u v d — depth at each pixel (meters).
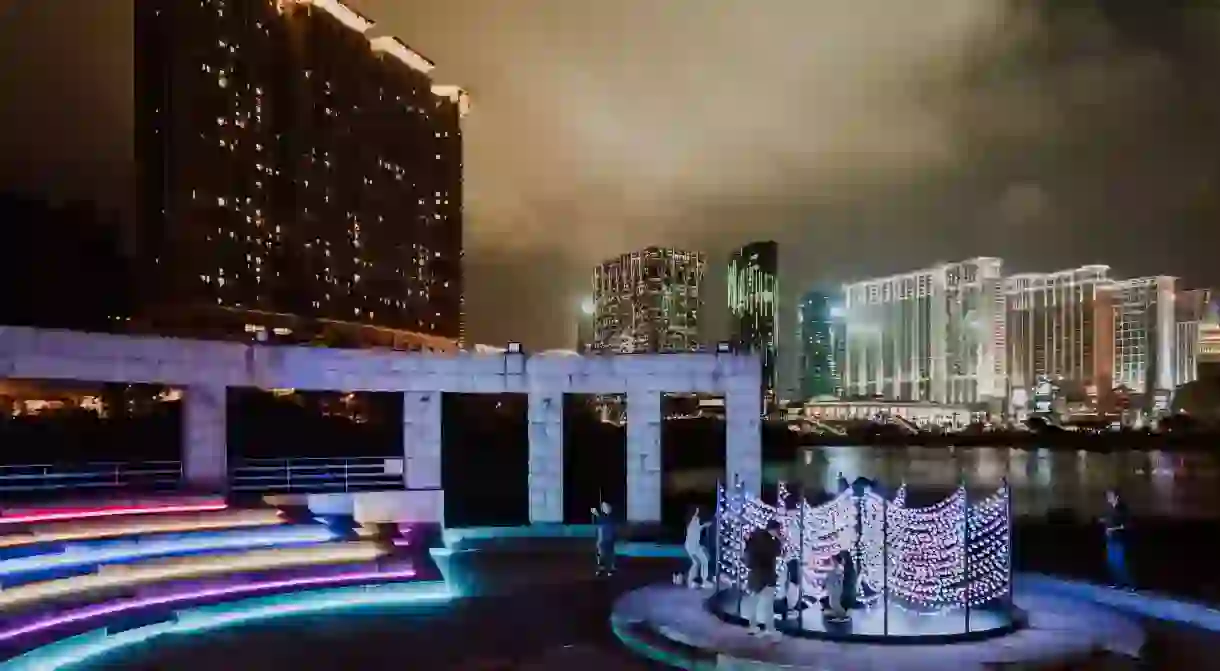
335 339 182.50
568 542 33.66
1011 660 16.47
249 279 167.62
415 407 34.53
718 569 21.34
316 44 182.12
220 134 162.38
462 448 74.56
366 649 18.98
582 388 35.53
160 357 29.84
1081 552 33.28
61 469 32.97
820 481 87.75
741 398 35.25
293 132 177.12
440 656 18.47
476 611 22.70
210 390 31.14
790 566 19.78
